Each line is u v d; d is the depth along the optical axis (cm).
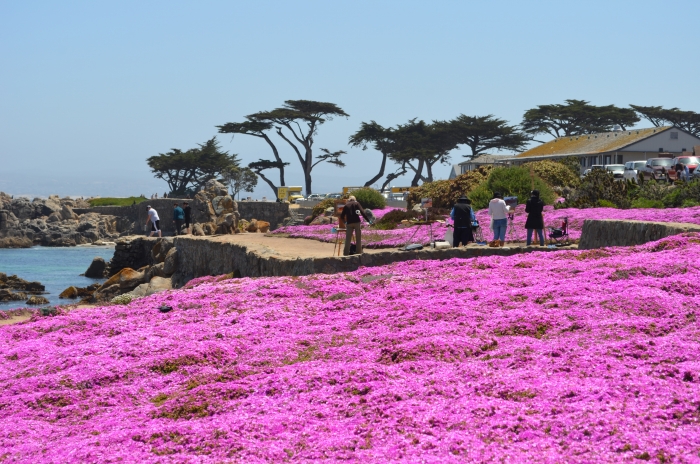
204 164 14825
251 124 13188
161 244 4753
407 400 951
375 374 1060
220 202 6919
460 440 788
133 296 3061
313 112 13350
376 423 881
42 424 1050
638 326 1146
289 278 2005
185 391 1125
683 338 1060
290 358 1259
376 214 5606
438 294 1586
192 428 923
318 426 901
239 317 1589
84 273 5516
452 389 971
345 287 1800
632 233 2403
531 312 1319
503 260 1966
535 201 2711
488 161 10888
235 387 1092
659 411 791
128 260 5194
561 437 775
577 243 2873
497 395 924
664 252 1728
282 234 4650
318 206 6494
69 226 10738
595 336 1134
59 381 1234
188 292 1981
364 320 1454
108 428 991
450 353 1148
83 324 1727
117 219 11438
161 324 1611
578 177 5525
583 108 13000
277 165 13488
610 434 753
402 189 12088
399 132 12600
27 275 5500
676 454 696
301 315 1583
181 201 10850
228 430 900
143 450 871
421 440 801
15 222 10556
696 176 4322
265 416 950
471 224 2670
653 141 8581
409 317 1400
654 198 3862
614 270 1541
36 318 1967
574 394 882
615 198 3912
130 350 1365
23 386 1216
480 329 1266
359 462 765
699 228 2097
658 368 926
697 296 1310
